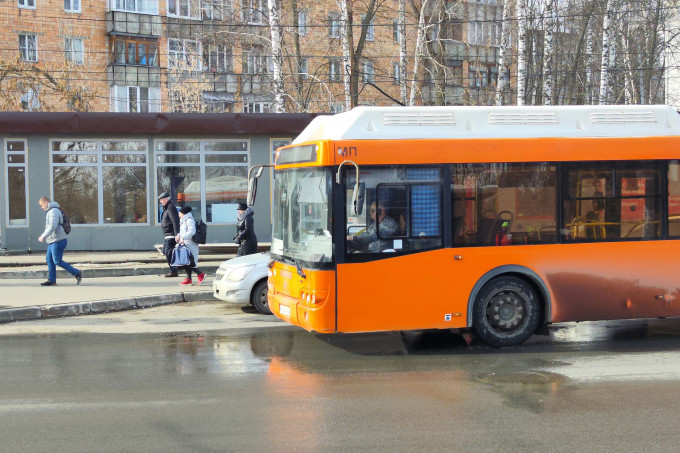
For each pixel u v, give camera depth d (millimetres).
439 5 30891
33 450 5621
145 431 6066
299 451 5574
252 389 7418
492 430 6055
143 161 20812
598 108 9648
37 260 18516
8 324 11406
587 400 6941
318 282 8797
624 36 34281
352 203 8711
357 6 35969
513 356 8938
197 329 10953
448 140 9117
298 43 31219
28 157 20125
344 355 9070
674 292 9727
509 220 9281
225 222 21266
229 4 36938
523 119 9414
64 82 34594
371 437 5891
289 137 21422
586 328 10867
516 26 30594
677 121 9836
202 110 37594
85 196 20531
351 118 8969
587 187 9492
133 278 16469
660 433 5961
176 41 40594
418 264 9008
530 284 9531
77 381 7773
